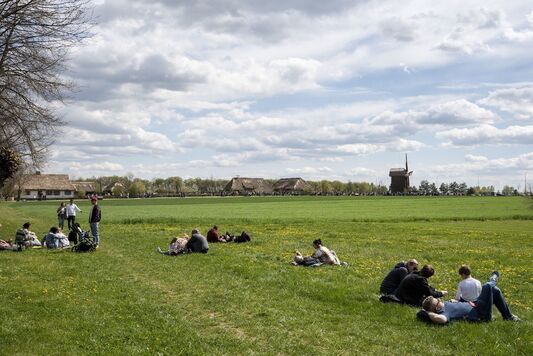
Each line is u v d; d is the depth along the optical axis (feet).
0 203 370.32
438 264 75.72
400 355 33.63
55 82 88.94
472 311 41.50
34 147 96.78
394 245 100.94
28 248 90.68
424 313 41.60
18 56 83.20
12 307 44.11
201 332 38.63
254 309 45.27
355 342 36.29
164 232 132.57
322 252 72.84
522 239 116.78
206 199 478.59
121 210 276.62
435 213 235.61
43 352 33.09
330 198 499.10
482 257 83.76
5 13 76.84
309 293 51.75
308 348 34.78
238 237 107.76
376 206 317.83
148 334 37.52
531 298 52.06
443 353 33.94
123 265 71.72
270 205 339.98
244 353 33.81
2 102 85.30
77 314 42.50
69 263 72.33
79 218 197.16
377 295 50.85
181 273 64.54
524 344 35.04
